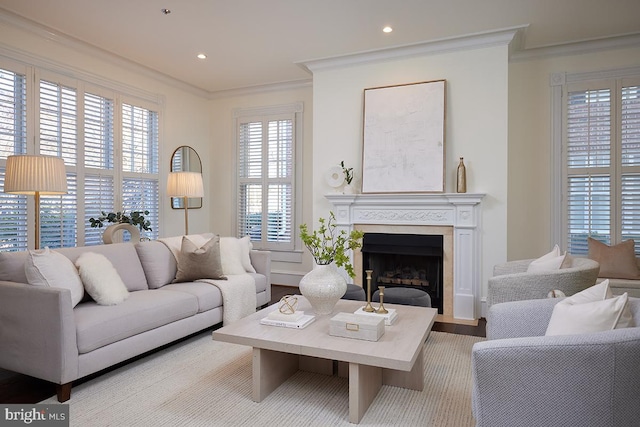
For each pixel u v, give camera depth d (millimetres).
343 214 4598
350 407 2066
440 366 2820
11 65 3713
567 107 4348
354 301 3141
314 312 2740
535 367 1361
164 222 5398
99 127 4551
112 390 2434
